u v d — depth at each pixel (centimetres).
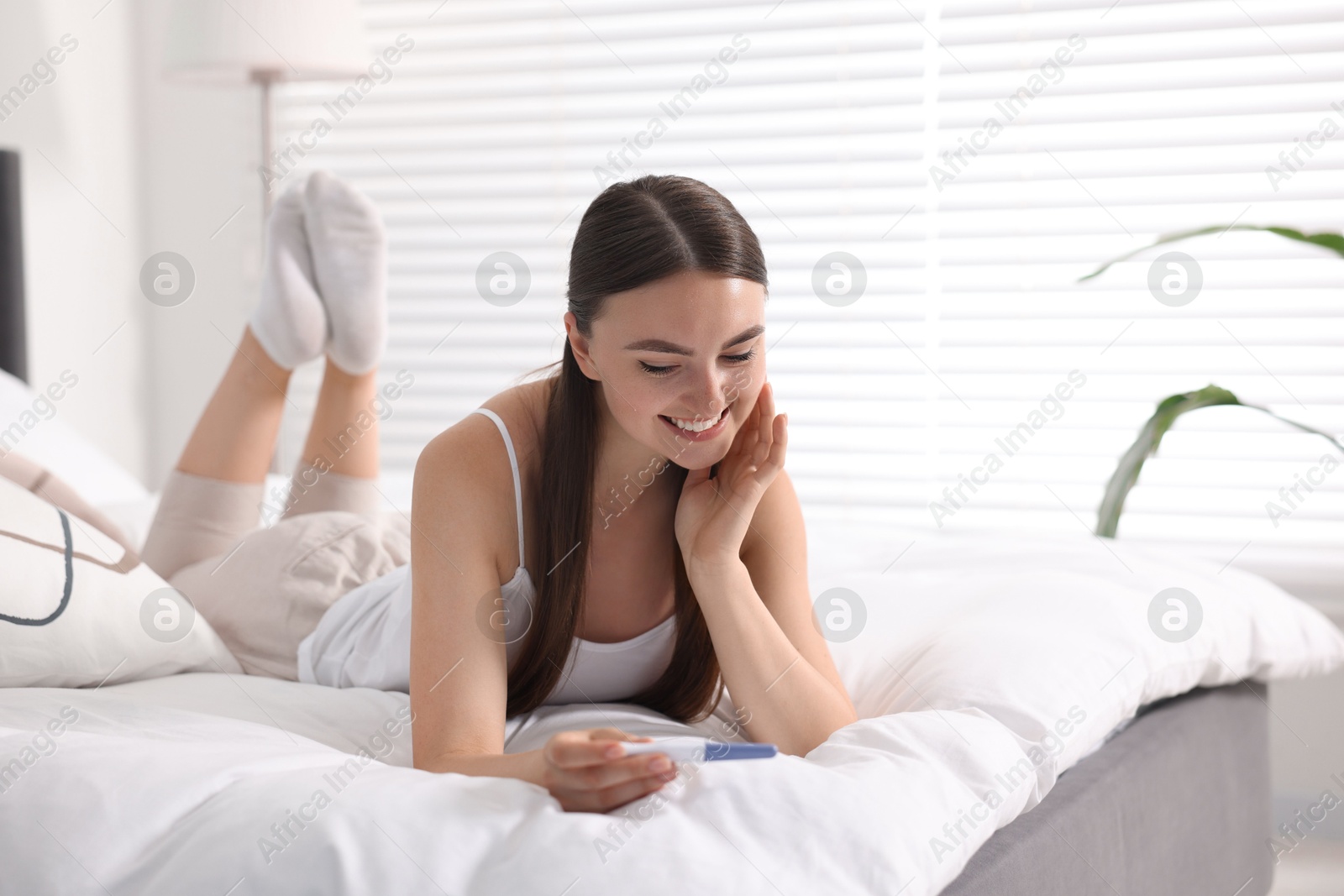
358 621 131
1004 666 112
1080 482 244
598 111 283
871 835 73
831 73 265
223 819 73
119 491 201
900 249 261
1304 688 220
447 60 295
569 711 111
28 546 114
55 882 72
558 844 69
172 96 297
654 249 92
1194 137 232
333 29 257
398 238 297
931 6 257
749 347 97
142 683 118
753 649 105
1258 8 229
